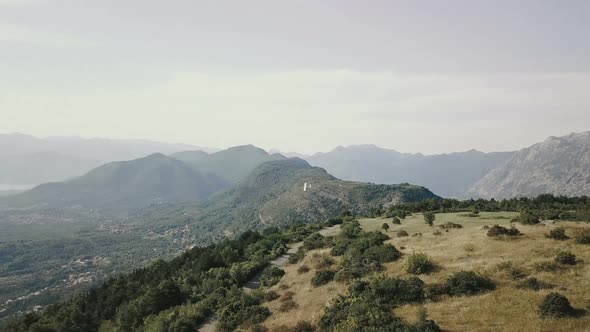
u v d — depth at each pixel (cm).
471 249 4069
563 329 2180
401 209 10494
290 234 10062
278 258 7519
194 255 10444
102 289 9638
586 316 2280
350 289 3638
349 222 9081
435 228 6072
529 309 2505
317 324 3322
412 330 2462
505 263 3359
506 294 2816
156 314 5962
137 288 8725
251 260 7556
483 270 3350
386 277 3684
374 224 8300
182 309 5500
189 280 7500
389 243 5181
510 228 4575
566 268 3055
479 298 2862
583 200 8431
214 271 7538
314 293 4259
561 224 5266
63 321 7512
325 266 5156
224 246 9788
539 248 3688
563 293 2639
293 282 4981
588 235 3619
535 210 7462
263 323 3997
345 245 5750
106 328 6912
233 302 4891
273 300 4659
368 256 4634
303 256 6469
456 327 2491
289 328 3500
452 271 3506
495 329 2347
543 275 3003
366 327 2686
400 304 3122
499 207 8756
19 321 8288
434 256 4081
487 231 4872
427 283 3359
